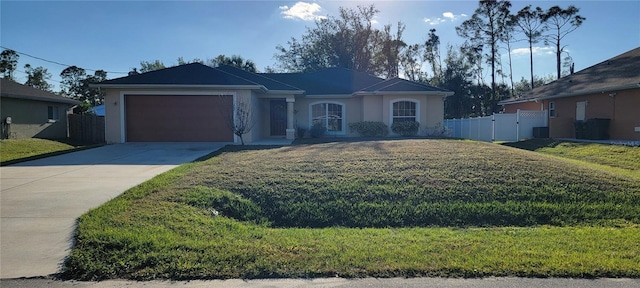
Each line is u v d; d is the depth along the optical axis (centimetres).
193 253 447
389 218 661
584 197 716
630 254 456
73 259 429
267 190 736
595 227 617
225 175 824
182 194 686
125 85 1537
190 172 867
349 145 1193
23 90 2058
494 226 636
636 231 579
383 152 1032
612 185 764
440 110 1934
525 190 734
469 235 554
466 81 4044
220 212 650
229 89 1585
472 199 708
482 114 4122
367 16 3916
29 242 488
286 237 529
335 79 2303
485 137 2252
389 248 478
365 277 394
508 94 4294
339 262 427
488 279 389
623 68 2044
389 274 400
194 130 1602
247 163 946
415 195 720
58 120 2281
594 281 385
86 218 564
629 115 1744
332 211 680
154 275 398
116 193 730
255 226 616
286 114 2020
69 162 1111
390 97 1892
